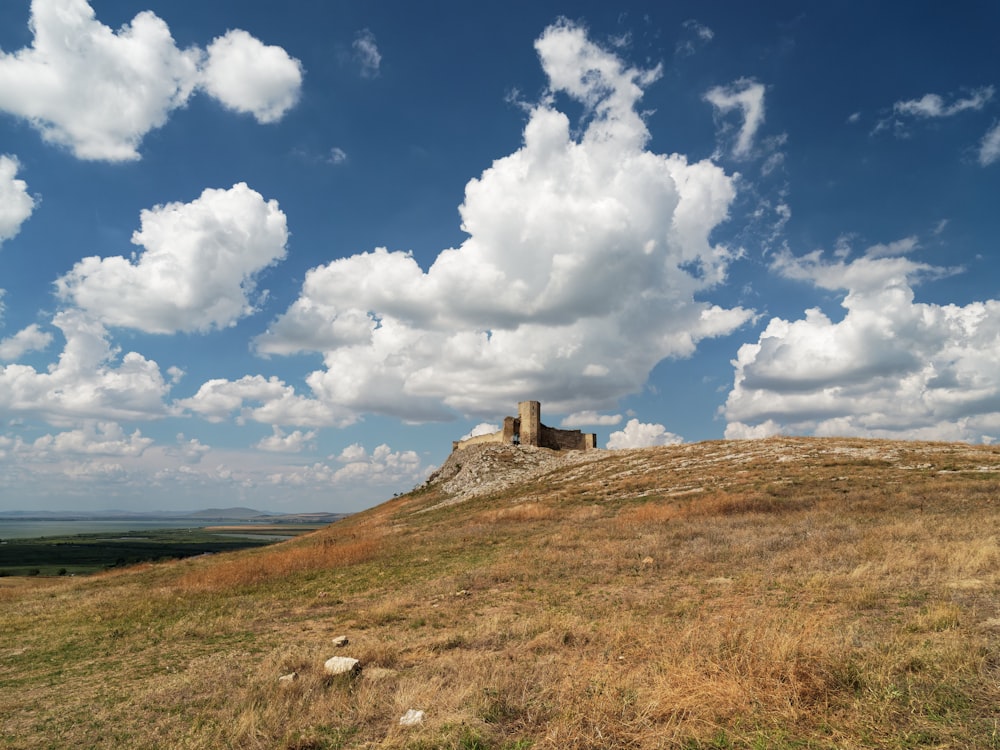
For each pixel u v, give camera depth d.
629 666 8.40
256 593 19.22
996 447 38.84
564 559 19.50
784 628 8.89
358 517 72.00
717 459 45.34
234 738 6.98
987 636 8.32
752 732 5.98
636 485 40.41
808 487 31.20
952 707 6.14
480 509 45.28
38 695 9.66
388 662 9.98
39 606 21.94
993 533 16.77
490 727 6.70
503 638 11.09
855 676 7.10
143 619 16.09
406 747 6.37
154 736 7.41
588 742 6.02
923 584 12.00
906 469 33.25
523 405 78.12
